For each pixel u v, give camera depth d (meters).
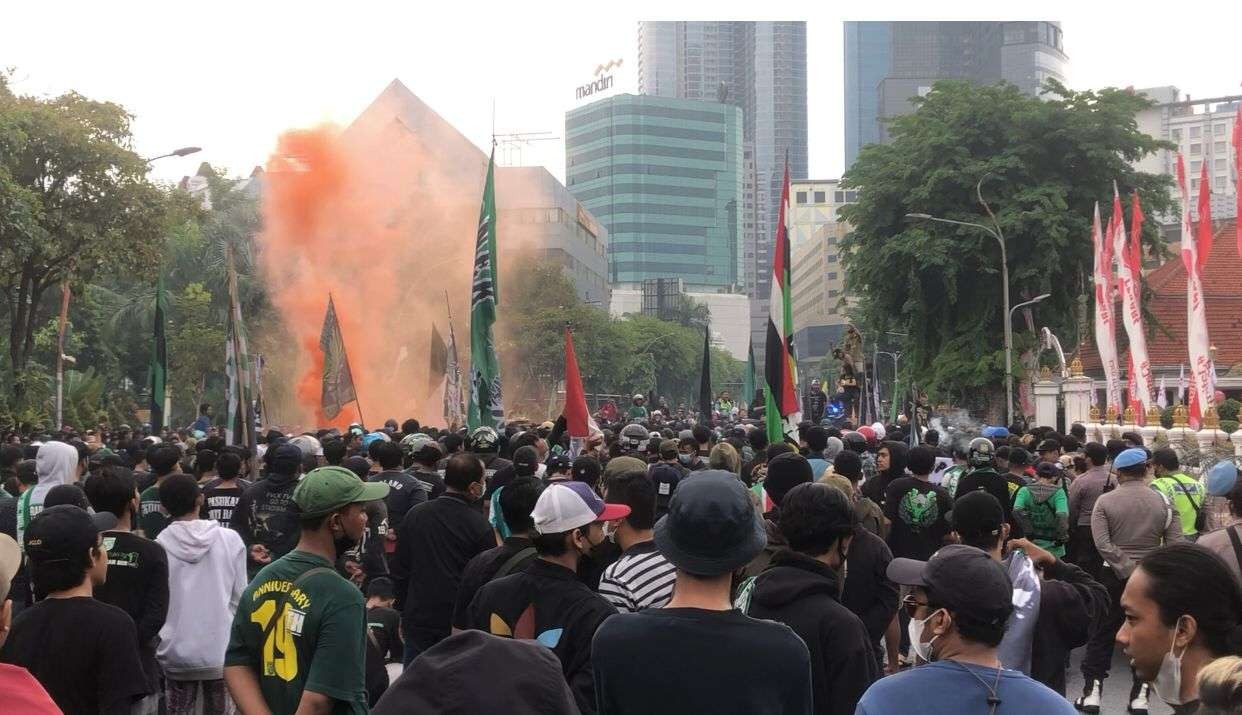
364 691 4.94
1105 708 10.12
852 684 4.89
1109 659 10.06
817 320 172.00
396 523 10.44
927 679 3.61
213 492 9.66
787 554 5.21
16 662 5.24
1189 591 3.27
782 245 12.79
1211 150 169.38
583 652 5.27
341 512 5.05
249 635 4.96
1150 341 46.00
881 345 86.69
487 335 18.36
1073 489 11.98
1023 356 45.16
